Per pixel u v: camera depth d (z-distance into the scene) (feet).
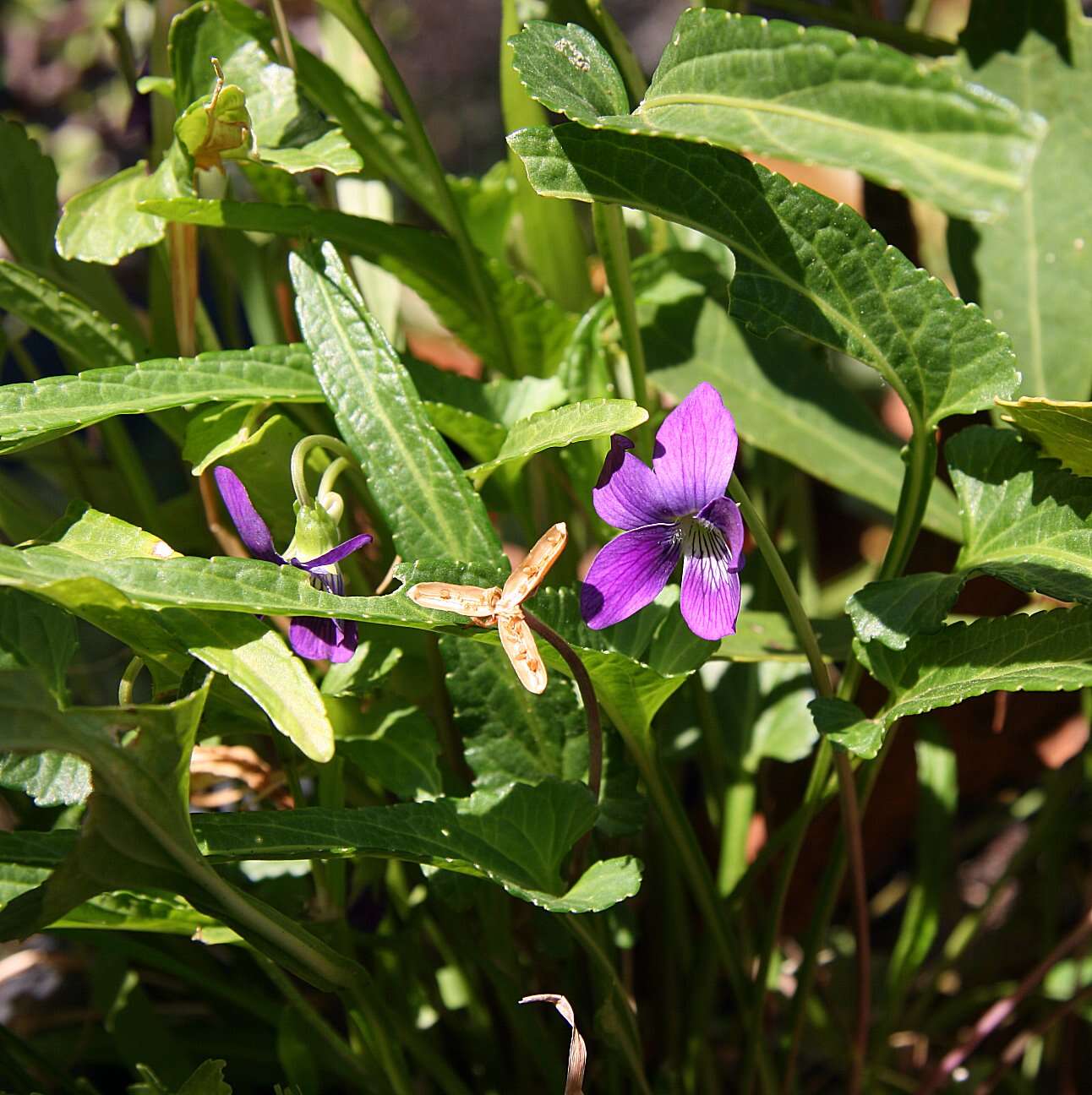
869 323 1.26
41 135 3.48
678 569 1.28
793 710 1.40
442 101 5.38
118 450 1.39
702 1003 1.35
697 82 1.21
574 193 1.23
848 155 1.18
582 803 1.25
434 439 1.26
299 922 1.29
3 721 1.17
